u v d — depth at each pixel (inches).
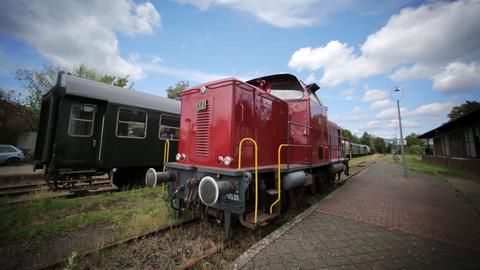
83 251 142.9
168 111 393.1
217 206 163.9
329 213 213.0
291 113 256.1
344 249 142.0
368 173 553.6
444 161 799.7
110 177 319.9
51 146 282.7
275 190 179.0
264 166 195.3
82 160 299.0
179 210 194.9
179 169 191.3
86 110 307.1
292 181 194.7
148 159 358.0
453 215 211.3
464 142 688.4
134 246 149.6
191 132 197.3
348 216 204.8
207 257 135.3
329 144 335.9
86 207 239.9
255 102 195.9
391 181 421.4
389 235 163.8
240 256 131.7
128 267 129.8
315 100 284.7
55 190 281.1
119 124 324.8
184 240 159.6
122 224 188.5
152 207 227.0
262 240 152.7
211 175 168.4
